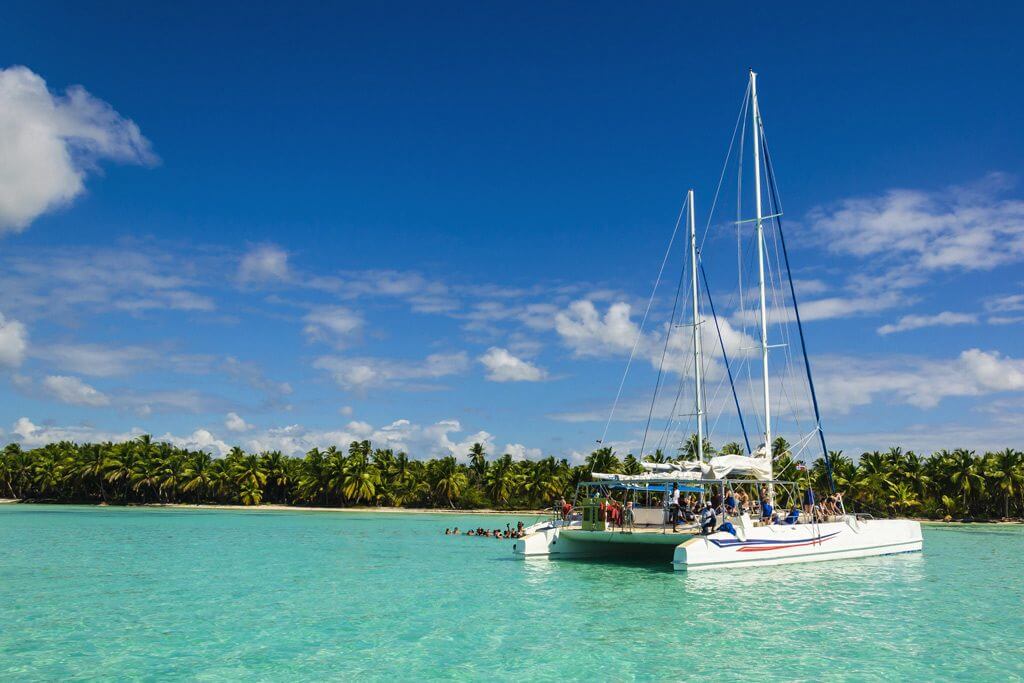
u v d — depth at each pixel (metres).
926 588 20.50
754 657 12.05
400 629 14.16
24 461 100.69
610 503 25.12
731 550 22.33
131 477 92.81
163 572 23.44
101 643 12.91
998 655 12.42
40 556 28.16
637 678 10.77
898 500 77.88
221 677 10.72
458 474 93.31
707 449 32.03
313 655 12.05
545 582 20.81
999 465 77.62
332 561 27.31
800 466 27.91
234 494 96.38
